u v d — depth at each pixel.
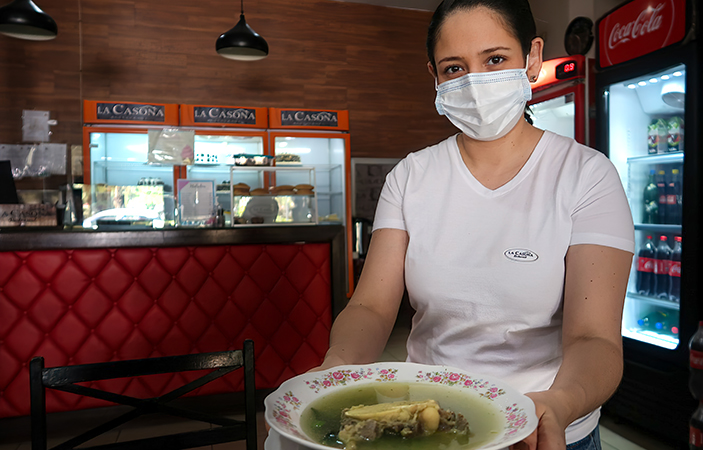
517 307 0.81
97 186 3.98
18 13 3.53
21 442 2.75
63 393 2.81
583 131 3.54
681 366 2.56
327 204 6.14
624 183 3.20
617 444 2.69
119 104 5.10
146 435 2.80
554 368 0.82
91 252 2.84
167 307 2.96
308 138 5.97
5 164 3.38
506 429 0.50
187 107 5.29
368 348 0.80
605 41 3.08
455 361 0.87
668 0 2.63
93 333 2.85
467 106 0.85
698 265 2.50
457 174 0.90
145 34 5.61
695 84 2.50
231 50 4.26
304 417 0.55
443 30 0.86
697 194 2.49
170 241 2.95
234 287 3.08
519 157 0.88
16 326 2.74
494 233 0.84
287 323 3.20
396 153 6.50
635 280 3.18
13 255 2.73
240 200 3.80
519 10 0.82
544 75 3.78
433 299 0.88
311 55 6.17
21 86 5.32
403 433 0.50
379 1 6.29
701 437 2.27
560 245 0.80
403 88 6.52
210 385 3.05
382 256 0.96
